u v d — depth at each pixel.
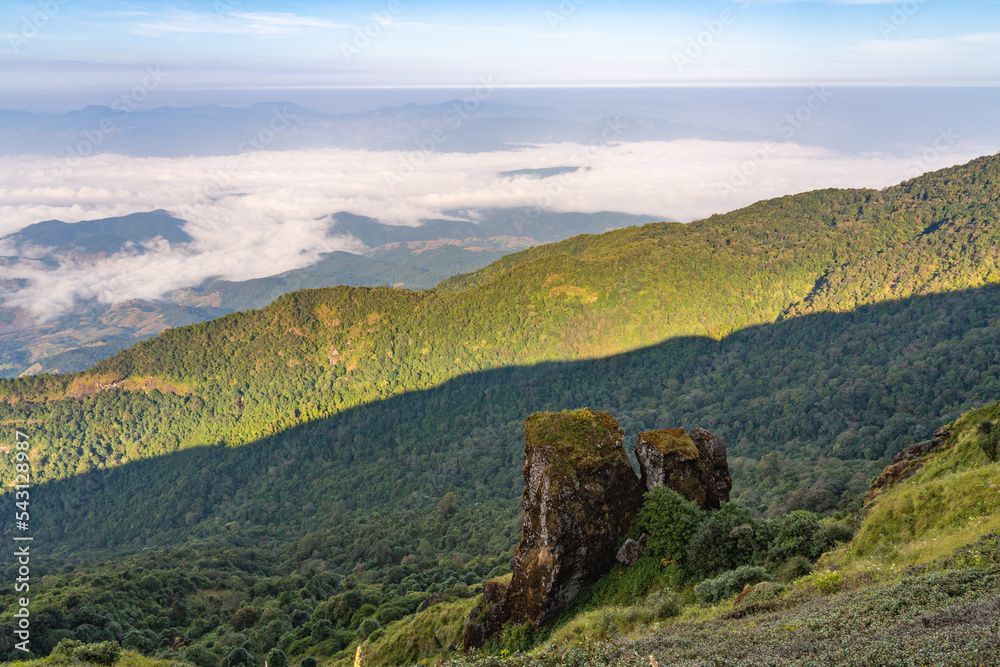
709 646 14.26
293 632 69.56
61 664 44.28
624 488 29.53
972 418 40.62
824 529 25.52
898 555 18.84
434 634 38.09
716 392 184.75
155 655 65.69
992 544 15.39
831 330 187.62
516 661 15.96
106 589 80.94
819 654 11.64
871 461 104.50
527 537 29.52
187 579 94.50
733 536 26.05
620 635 20.83
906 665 10.08
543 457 29.34
